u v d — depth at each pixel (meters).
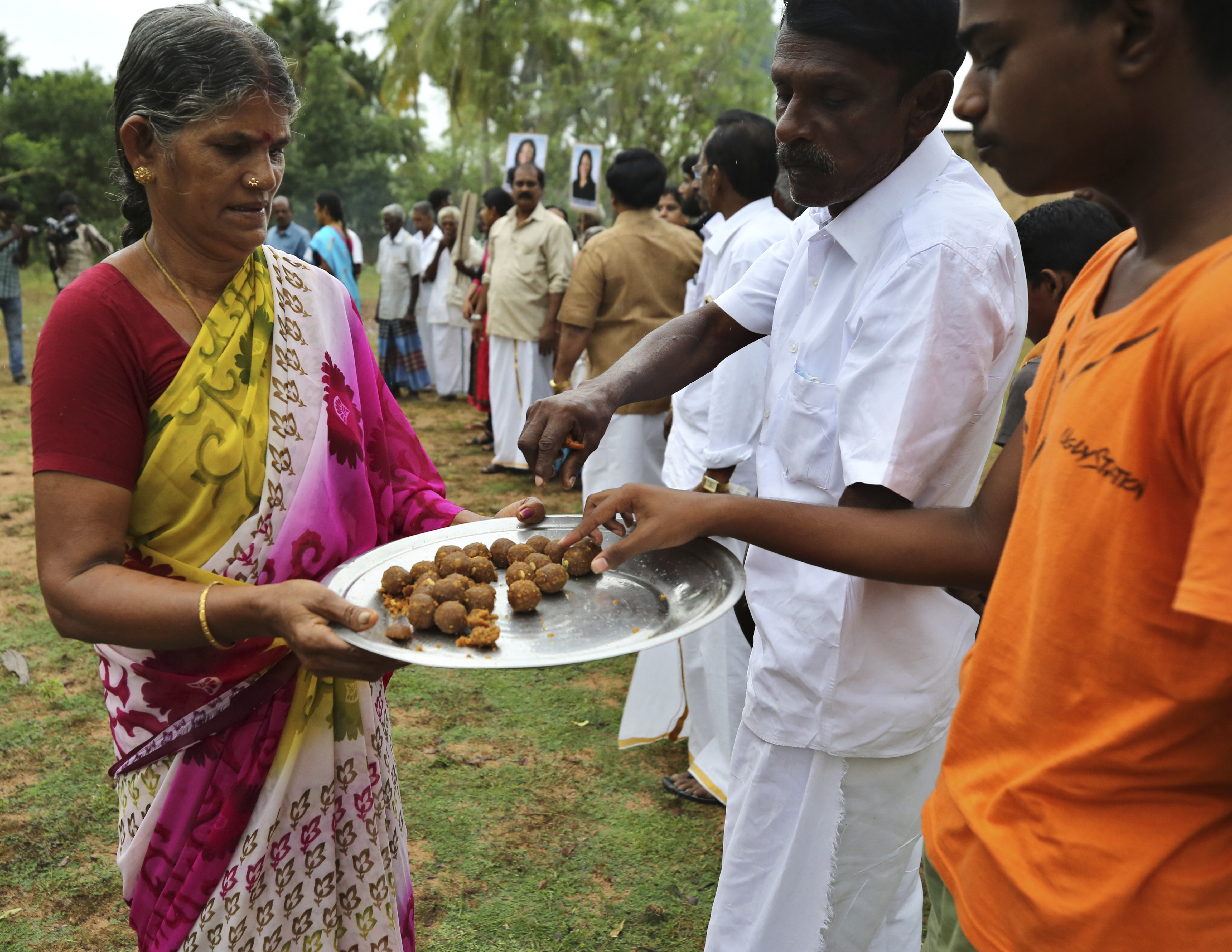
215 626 1.45
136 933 1.98
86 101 27.59
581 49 33.06
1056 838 1.04
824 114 1.59
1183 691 0.92
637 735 3.43
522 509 2.02
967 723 1.20
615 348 5.05
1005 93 0.99
